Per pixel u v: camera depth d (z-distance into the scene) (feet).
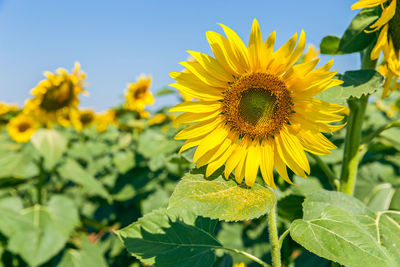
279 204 2.46
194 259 1.97
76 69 5.10
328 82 1.80
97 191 4.85
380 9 2.04
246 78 1.91
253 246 3.39
